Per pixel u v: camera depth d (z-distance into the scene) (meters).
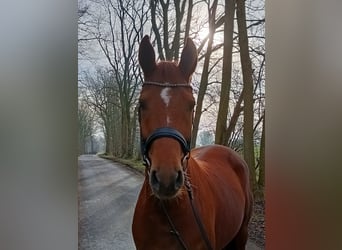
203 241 0.92
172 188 0.74
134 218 0.95
